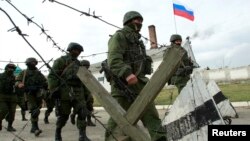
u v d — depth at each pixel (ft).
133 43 12.59
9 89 27.48
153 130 12.11
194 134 10.80
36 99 25.86
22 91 28.04
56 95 19.97
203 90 10.80
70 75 19.33
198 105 10.82
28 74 25.89
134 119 10.30
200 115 10.78
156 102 50.21
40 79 25.93
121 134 11.34
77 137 24.59
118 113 10.49
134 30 12.89
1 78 27.45
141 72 12.69
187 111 10.98
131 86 12.30
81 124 20.88
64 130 28.55
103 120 35.17
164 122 11.48
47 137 24.88
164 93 73.00
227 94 54.60
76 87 19.74
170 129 11.34
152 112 12.31
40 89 25.63
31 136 25.35
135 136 10.28
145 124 12.39
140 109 10.23
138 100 10.26
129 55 12.44
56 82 19.54
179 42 23.88
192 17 42.37
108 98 10.64
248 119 26.96
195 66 23.68
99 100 10.70
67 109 20.44
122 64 11.67
